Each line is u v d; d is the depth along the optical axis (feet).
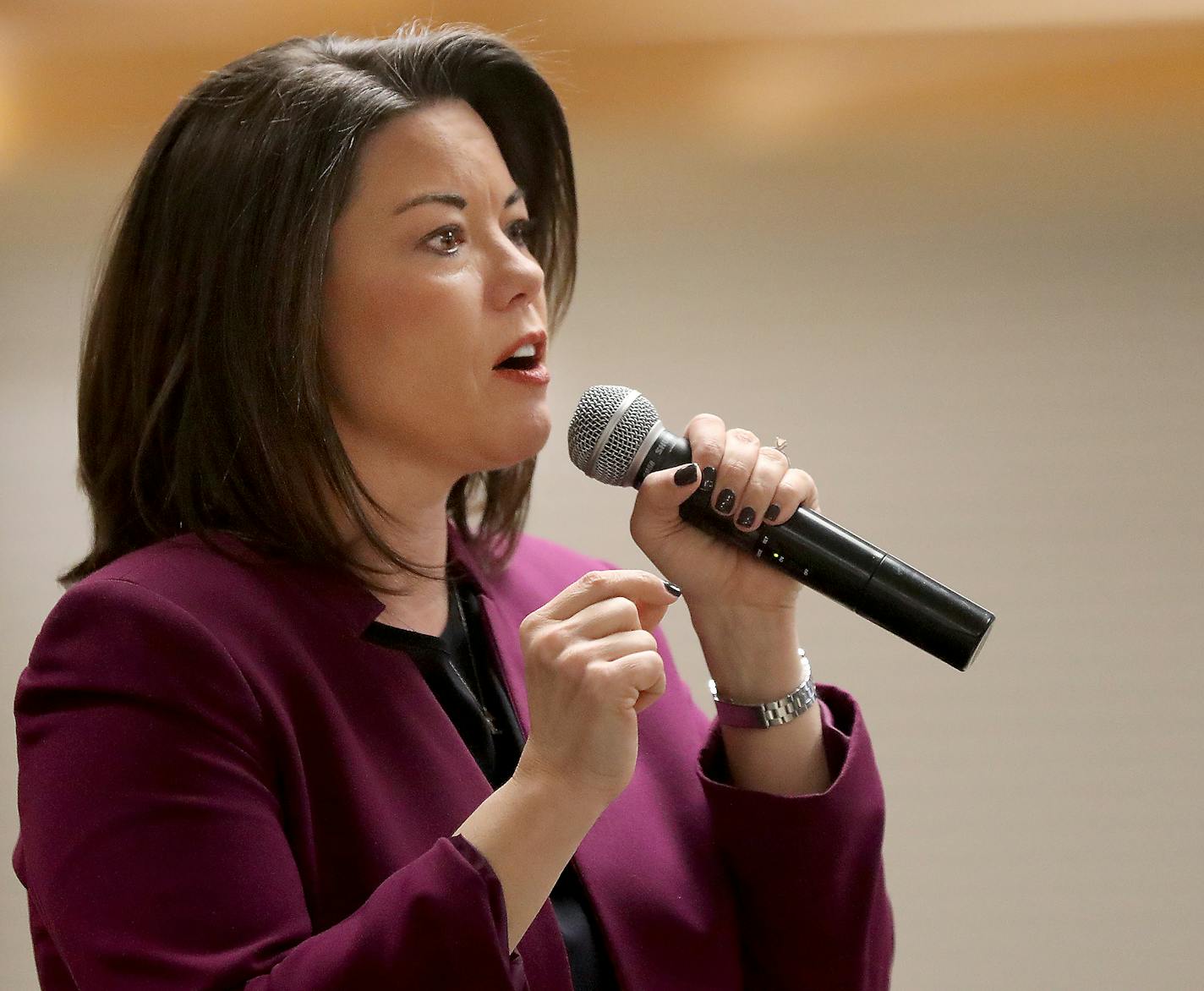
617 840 12.61
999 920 25.53
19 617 25.07
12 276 25.26
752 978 13.58
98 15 24.38
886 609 11.92
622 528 25.72
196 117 12.19
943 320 26.05
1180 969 25.40
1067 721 25.81
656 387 25.98
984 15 25.58
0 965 24.54
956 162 26.05
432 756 11.55
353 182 11.75
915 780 25.72
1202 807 25.59
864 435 26.03
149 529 12.38
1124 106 25.89
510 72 13.65
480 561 14.39
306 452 11.71
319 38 12.73
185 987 9.17
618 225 25.95
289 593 11.64
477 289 11.94
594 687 9.92
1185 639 25.86
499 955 9.30
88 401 12.76
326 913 10.69
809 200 26.02
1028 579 25.95
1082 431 26.05
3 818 24.80
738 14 25.46
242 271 11.64
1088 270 26.08
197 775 9.95
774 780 13.44
